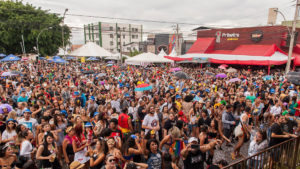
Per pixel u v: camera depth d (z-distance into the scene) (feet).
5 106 21.29
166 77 56.39
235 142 23.89
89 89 34.86
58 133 17.99
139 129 25.17
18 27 118.42
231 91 35.65
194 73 69.41
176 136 16.12
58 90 33.24
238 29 115.24
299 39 101.24
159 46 189.88
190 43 172.96
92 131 18.06
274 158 15.08
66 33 142.20
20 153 15.25
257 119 27.48
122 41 275.39
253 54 102.17
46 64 99.50
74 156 16.26
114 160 11.91
